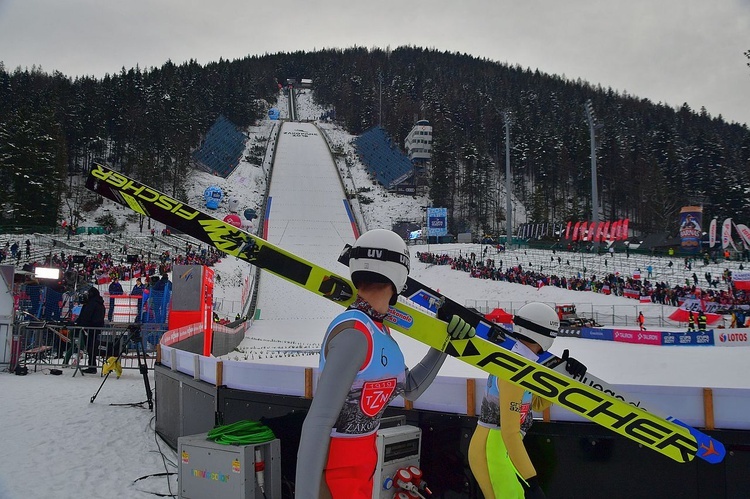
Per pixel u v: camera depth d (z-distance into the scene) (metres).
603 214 93.19
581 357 19.00
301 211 73.81
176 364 6.14
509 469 3.06
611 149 93.38
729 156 99.38
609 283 38.19
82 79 111.00
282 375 4.52
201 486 3.68
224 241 2.25
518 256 54.03
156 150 83.81
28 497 4.36
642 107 151.62
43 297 14.59
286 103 169.00
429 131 103.19
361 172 102.38
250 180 90.75
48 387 9.12
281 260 2.21
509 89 163.12
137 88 101.00
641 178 89.56
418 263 53.72
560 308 31.88
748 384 12.65
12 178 55.25
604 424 2.16
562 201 87.50
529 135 107.38
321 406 1.68
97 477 4.93
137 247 48.78
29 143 56.28
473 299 41.16
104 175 2.29
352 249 2.02
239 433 3.67
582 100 151.25
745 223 74.69
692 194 82.94
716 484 3.48
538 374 2.15
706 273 37.16
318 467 1.63
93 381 9.95
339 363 1.75
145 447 5.97
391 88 161.00
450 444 3.81
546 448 3.69
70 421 6.85
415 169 98.00
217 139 102.50
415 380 2.37
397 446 3.42
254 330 28.84
